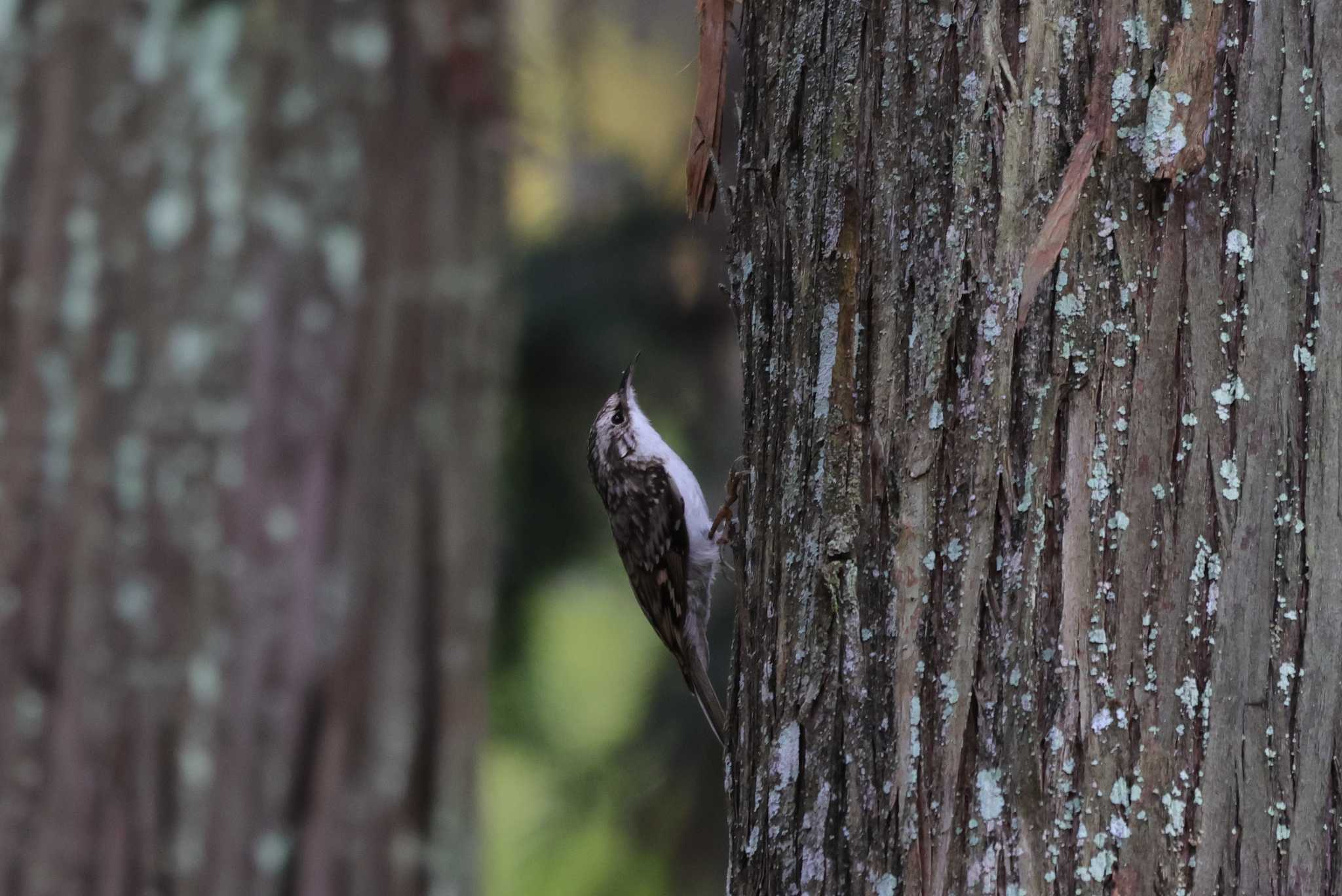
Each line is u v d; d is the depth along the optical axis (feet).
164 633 24.31
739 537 16.76
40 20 25.00
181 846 24.02
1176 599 13.10
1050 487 13.41
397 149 26.03
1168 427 13.28
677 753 39.55
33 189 24.82
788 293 15.81
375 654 25.41
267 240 25.11
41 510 24.36
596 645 45.57
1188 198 13.38
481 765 26.53
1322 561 13.00
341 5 25.75
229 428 24.72
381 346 25.76
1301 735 12.89
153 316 24.76
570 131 39.60
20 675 24.11
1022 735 13.23
